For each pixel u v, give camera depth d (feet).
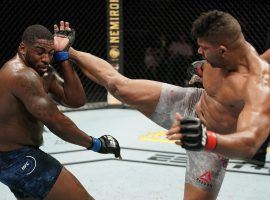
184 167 15.30
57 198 8.36
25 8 26.37
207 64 8.30
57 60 9.12
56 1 26.53
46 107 8.01
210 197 9.20
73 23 26.89
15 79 7.97
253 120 6.40
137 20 27.02
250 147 6.06
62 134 8.27
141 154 16.80
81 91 9.33
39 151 8.50
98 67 9.36
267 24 24.75
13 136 8.29
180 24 26.20
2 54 26.53
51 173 8.30
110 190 13.23
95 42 27.35
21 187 8.32
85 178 14.24
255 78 7.16
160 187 13.48
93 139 8.62
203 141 5.65
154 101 9.21
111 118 23.02
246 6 25.03
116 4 24.12
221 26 7.01
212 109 8.37
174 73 26.58
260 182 14.01
